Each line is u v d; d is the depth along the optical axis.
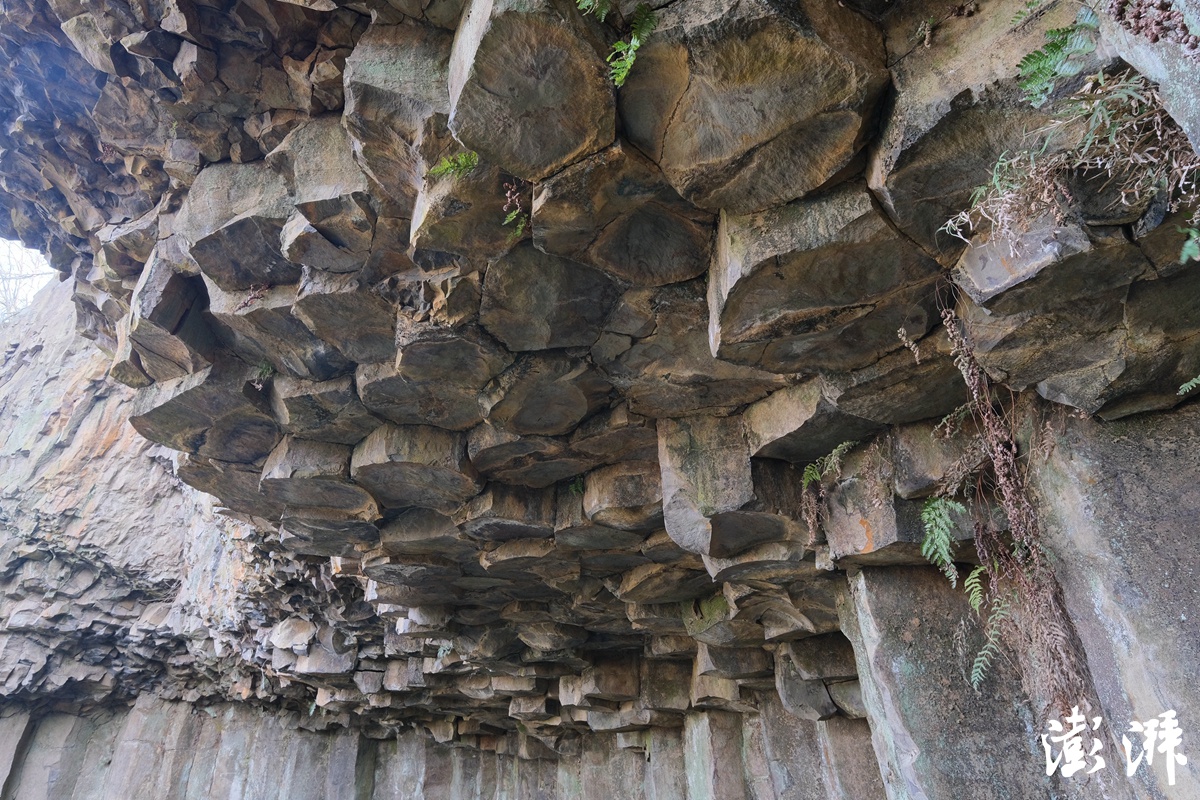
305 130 4.15
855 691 6.84
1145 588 3.08
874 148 2.96
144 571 15.83
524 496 6.23
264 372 5.32
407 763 15.59
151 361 5.35
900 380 4.00
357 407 5.44
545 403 5.06
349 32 3.77
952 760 4.22
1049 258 2.82
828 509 4.79
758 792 8.50
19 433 16.52
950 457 4.16
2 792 15.82
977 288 3.11
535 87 2.93
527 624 9.05
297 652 12.62
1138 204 2.62
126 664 16.80
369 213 4.08
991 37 2.60
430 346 4.59
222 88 4.07
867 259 3.30
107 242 5.16
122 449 16.53
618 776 11.47
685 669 9.68
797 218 3.25
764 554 5.30
